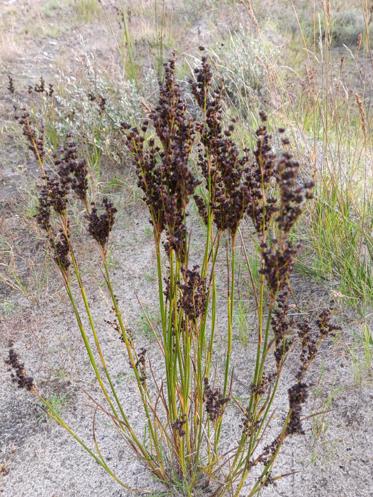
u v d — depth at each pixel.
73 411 2.81
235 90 5.32
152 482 2.44
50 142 4.90
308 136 4.47
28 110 5.65
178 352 2.03
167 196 1.72
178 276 1.93
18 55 7.43
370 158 4.06
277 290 1.71
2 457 2.63
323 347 2.96
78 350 3.15
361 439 2.52
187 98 5.06
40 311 3.44
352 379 2.78
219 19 8.16
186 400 2.12
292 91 5.39
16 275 3.66
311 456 2.47
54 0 9.47
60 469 2.55
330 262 3.32
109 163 4.72
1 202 4.41
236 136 4.22
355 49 7.56
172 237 1.78
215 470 2.30
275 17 8.37
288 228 1.60
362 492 2.32
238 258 3.61
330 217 3.40
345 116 4.71
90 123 4.87
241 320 3.04
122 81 5.38
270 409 2.69
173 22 8.30
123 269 3.71
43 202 1.97
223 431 2.60
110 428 2.69
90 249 3.86
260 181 1.75
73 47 7.72
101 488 2.45
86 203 1.89
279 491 2.34
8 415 2.83
